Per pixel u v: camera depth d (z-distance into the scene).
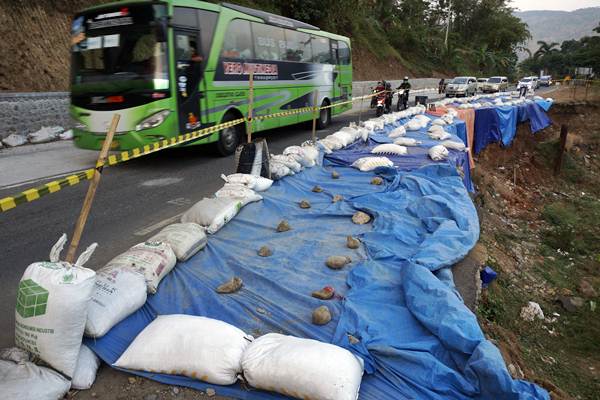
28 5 13.03
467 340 2.71
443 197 5.85
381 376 2.65
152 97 7.67
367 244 4.47
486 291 5.48
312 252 4.35
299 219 5.38
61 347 2.55
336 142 9.34
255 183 6.08
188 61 8.20
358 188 6.64
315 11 26.53
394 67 39.88
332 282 3.75
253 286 3.68
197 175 8.18
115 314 2.94
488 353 2.57
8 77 11.99
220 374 2.57
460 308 3.00
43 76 12.90
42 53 13.10
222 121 9.41
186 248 3.99
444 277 3.85
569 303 7.53
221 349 2.62
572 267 9.81
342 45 15.70
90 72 8.00
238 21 9.58
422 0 51.97
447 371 2.58
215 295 3.47
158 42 7.62
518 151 18.89
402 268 3.82
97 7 7.97
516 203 14.17
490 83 35.66
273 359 2.49
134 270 3.38
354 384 2.40
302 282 3.74
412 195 6.19
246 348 2.69
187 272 3.83
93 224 5.66
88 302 2.65
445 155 8.38
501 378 2.41
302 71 12.71
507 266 8.25
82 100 8.02
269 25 10.83
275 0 25.03
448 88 31.44
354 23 34.12
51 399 2.46
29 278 2.62
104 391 2.64
